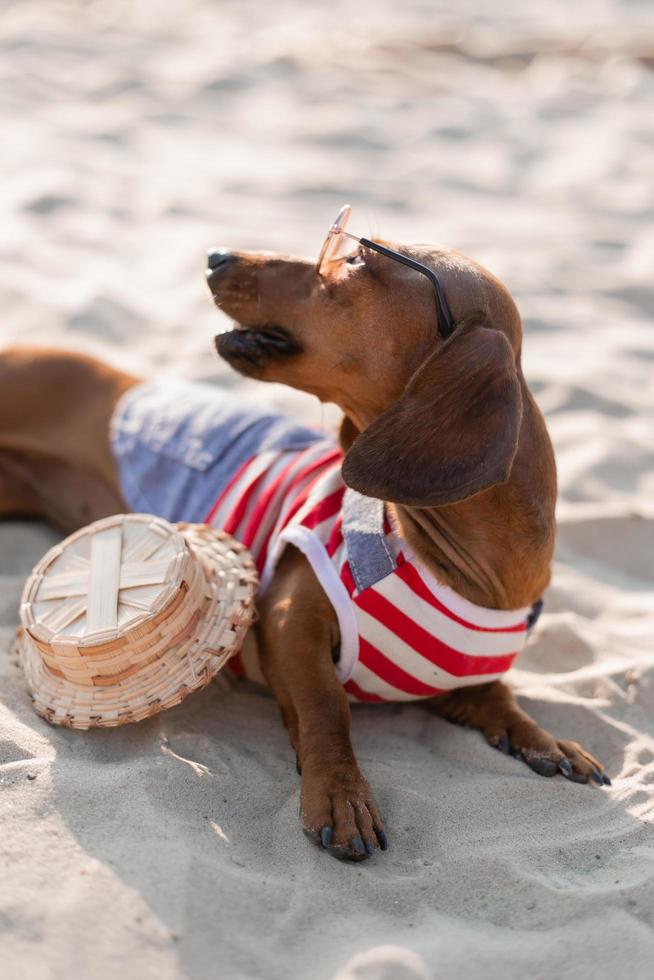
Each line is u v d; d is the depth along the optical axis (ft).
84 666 2.57
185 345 4.41
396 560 2.69
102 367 3.45
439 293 2.65
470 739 2.81
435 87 8.22
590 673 3.05
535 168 6.79
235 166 6.49
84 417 3.39
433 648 2.72
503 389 2.52
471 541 2.71
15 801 2.40
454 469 2.50
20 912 2.18
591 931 2.29
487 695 2.88
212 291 2.86
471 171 6.70
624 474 3.90
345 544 2.74
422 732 2.87
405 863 2.45
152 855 2.33
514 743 2.78
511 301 2.74
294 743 2.70
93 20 9.64
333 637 2.77
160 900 2.24
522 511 2.71
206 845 2.40
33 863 2.28
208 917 2.24
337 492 2.84
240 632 2.66
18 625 3.03
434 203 6.17
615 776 2.78
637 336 4.79
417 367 2.69
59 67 7.97
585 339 4.71
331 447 3.05
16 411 3.43
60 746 2.58
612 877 2.43
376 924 2.29
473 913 2.35
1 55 8.05
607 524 3.61
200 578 2.67
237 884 2.32
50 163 6.18
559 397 4.25
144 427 3.21
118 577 2.64
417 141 7.13
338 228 2.75
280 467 3.00
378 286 2.71
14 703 2.68
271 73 8.30
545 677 3.08
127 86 7.66
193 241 5.33
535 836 2.54
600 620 3.32
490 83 8.47
